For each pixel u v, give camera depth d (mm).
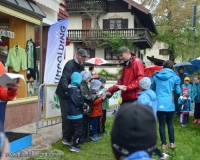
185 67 10398
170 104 5402
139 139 1327
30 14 7270
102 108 6598
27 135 5367
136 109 1387
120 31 25422
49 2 8891
